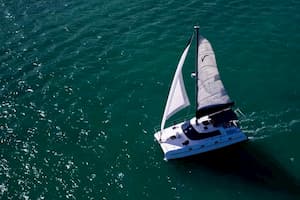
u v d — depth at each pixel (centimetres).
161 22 6212
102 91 5181
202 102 4284
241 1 6512
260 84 5128
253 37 5809
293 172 4162
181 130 4469
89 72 5456
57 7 6694
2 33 6181
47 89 5238
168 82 5253
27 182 4159
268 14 6200
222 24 6075
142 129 4681
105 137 4606
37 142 4581
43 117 4872
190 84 5197
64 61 5647
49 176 4212
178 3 6581
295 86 5062
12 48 5903
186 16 6284
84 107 4978
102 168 4272
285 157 4297
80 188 4084
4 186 4125
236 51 5609
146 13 6419
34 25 6312
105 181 4144
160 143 4369
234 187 4059
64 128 4731
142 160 4341
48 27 6266
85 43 5931
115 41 5934
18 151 4484
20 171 4272
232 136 4366
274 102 4878
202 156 4375
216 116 4447
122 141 4553
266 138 4481
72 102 5050
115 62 5591
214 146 4366
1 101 5091
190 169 4238
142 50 5750
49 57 5725
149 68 5469
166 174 4194
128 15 6412
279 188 4028
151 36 5972
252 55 5534
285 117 4688
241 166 4247
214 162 4303
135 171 4231
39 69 5534
